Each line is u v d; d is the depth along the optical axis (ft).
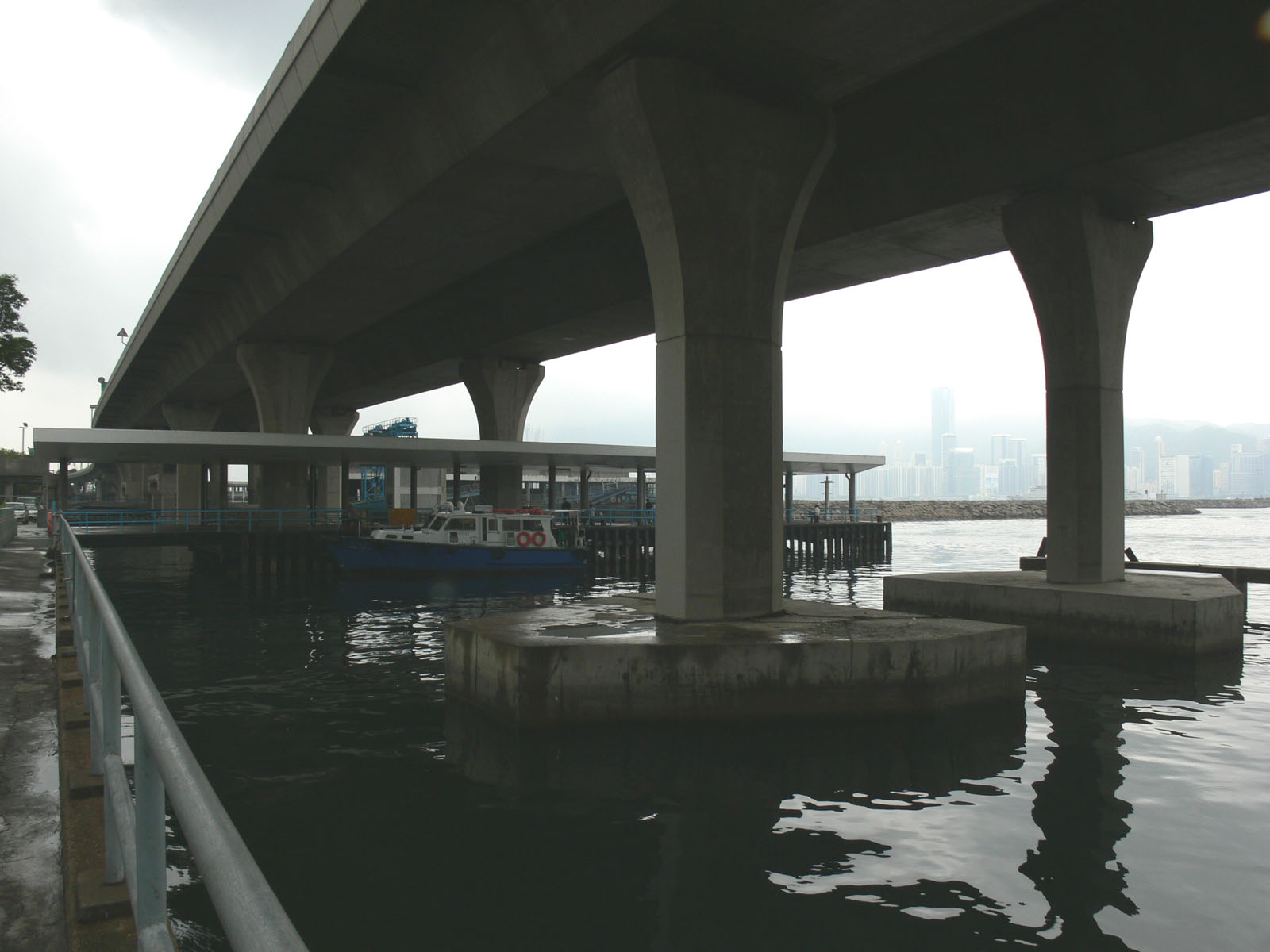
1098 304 73.77
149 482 351.67
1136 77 59.82
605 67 55.31
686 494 52.90
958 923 24.59
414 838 30.81
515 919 25.02
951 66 65.67
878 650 46.85
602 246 103.55
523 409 154.81
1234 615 70.18
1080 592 71.61
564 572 128.67
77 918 10.81
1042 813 33.30
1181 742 43.37
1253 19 53.78
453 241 94.43
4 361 115.14
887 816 33.04
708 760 40.04
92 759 15.79
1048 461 77.71
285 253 111.14
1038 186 71.67
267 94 81.66
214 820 5.03
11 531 102.37
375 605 98.17
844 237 84.58
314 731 44.55
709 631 49.37
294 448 127.34
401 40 65.16
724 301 53.16
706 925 24.59
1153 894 26.37
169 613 90.43
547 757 40.29
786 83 56.75
